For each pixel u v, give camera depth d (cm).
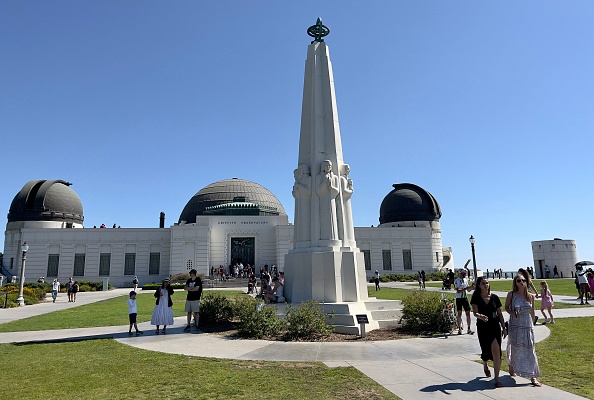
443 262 6681
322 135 1734
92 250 5491
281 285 1725
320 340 1234
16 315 2208
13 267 5609
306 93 1800
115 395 704
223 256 5628
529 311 779
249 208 6091
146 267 5522
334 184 1662
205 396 694
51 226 5866
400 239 6116
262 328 1306
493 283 4500
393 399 670
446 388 729
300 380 784
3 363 982
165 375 830
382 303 1584
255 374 831
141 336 1354
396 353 1031
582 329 1359
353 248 1648
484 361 797
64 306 2773
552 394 692
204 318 1580
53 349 1157
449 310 1386
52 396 705
